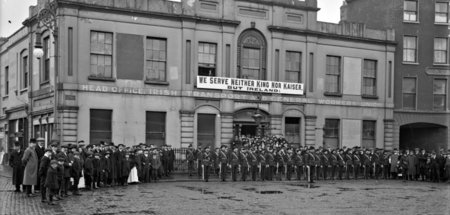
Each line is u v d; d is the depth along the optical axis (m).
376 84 39.56
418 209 16.83
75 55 29.30
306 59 36.59
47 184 16.48
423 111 41.03
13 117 38.66
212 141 33.34
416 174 30.95
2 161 39.97
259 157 28.20
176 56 32.31
